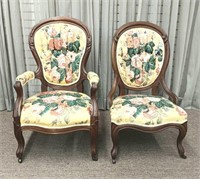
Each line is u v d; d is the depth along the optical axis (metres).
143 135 2.10
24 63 2.33
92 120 1.60
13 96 2.43
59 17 1.89
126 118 1.60
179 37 2.22
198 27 2.21
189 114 2.42
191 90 2.43
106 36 2.21
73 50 1.88
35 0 2.09
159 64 1.89
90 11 2.11
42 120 1.55
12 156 1.79
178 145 1.77
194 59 2.32
